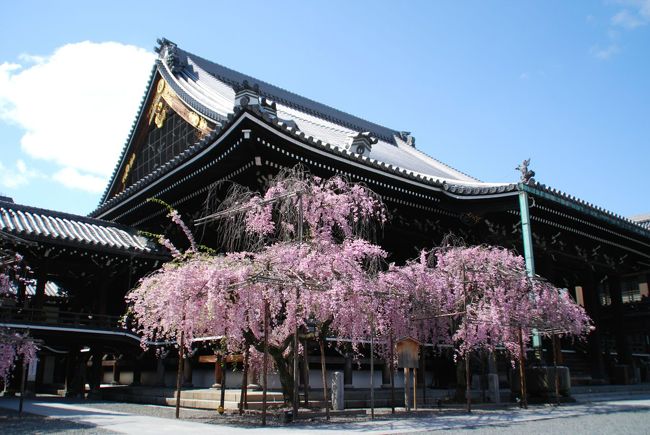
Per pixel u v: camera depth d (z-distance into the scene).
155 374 21.20
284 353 13.50
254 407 13.44
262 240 14.26
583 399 18.83
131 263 20.59
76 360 20.45
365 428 9.73
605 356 30.34
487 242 24.62
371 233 21.89
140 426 10.00
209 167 18.98
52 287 26.92
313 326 14.29
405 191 21.44
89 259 20.34
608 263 31.45
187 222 22.84
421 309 15.29
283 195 13.20
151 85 28.22
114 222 24.28
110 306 22.70
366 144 20.98
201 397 15.45
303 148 17.66
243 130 16.62
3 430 9.32
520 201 21.25
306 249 11.98
